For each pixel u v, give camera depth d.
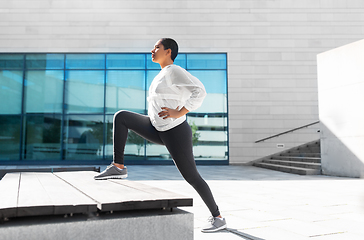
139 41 14.98
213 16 15.14
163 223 1.83
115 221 1.71
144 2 15.11
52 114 14.64
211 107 14.84
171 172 10.52
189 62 15.02
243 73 14.93
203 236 2.74
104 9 15.05
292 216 3.67
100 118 14.77
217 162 14.57
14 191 2.08
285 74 14.94
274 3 15.22
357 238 2.76
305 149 14.16
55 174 3.46
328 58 9.46
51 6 14.93
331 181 7.86
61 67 14.83
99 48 14.88
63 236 1.59
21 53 14.76
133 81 14.95
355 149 8.52
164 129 2.44
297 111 14.76
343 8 15.20
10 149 14.36
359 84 8.39
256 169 12.23
